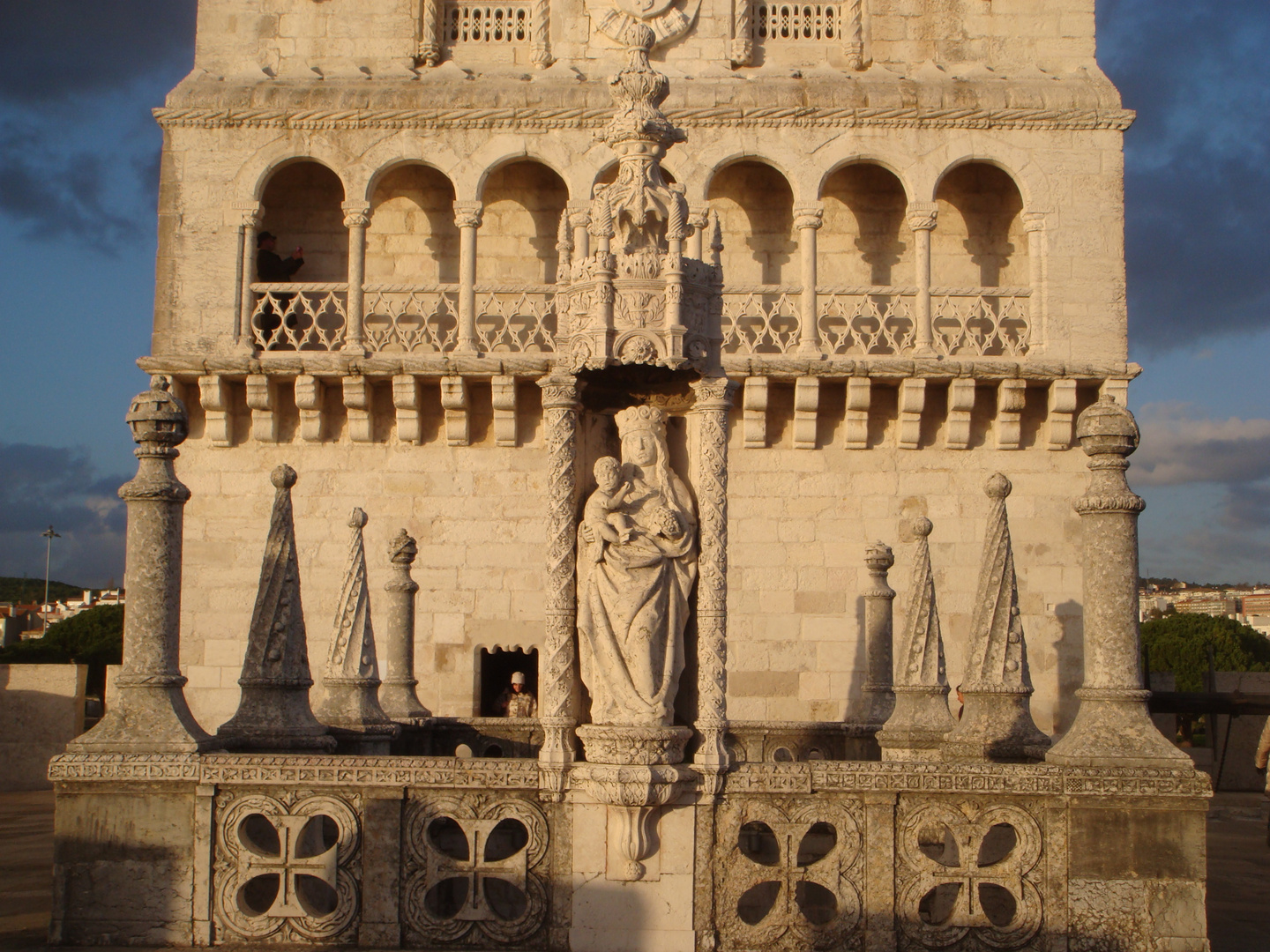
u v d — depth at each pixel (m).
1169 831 9.50
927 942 9.46
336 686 14.13
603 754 9.60
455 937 9.59
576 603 10.16
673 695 9.88
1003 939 9.45
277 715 11.21
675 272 9.89
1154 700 24.20
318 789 9.79
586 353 9.93
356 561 14.44
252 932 9.69
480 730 17.25
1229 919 12.89
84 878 9.77
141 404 10.44
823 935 9.47
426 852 9.68
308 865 9.71
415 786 9.73
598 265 9.90
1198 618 58.84
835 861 9.56
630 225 10.17
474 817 9.68
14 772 26.92
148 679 10.17
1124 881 9.46
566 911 9.52
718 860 9.58
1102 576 10.05
